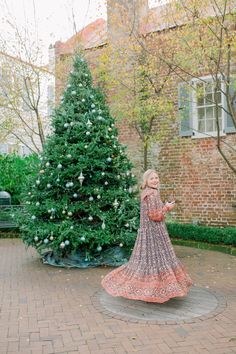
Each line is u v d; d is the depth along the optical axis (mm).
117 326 4301
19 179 12336
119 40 9750
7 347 3787
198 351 3660
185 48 7777
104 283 5047
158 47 9180
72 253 7395
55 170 7191
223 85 9703
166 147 10898
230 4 7164
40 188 7555
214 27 7391
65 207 7191
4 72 11430
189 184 10555
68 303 5145
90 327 4281
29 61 11383
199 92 8039
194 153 10461
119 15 9984
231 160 9898
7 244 10234
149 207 4832
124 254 7508
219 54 7133
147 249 4832
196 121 10477
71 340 3939
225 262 7699
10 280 6398
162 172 10961
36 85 12031
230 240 8750
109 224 7277
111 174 7500
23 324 4398
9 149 16344
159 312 4723
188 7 7367
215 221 10125
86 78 8141
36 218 7418
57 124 7680
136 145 11336
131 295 4691
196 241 9492
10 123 12289
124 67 9719
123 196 7426
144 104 9047
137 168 11297
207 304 5016
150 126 9820
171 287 4621
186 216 10602
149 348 3736
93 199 7344
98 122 7664
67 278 6500
